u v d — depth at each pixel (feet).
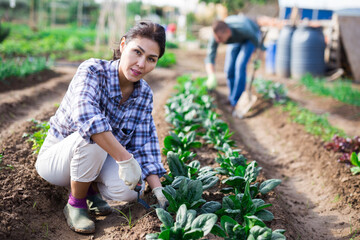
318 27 31.78
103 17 36.24
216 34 19.45
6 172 9.20
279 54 32.94
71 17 106.11
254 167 9.30
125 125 8.06
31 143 11.75
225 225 7.11
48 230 7.82
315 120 17.88
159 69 32.91
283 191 11.70
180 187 7.69
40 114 15.17
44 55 36.14
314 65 31.71
